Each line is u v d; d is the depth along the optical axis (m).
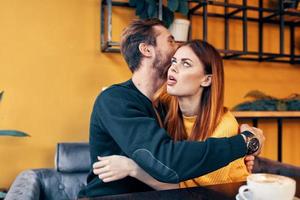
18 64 1.83
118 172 0.75
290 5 2.04
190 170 0.69
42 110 1.88
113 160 0.77
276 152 2.32
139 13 1.80
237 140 0.75
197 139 0.91
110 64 1.98
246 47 2.02
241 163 0.95
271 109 2.05
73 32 1.92
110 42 1.74
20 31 1.83
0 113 1.81
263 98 2.19
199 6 1.98
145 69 0.87
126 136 0.72
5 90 1.82
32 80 1.86
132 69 0.89
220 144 0.72
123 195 0.70
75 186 1.60
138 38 0.87
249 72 2.25
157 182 0.78
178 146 0.70
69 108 1.92
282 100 2.13
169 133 0.95
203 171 0.70
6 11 1.80
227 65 2.20
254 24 2.27
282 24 2.05
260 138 0.80
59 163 1.63
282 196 0.59
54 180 1.59
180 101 0.94
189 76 0.88
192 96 0.91
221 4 1.93
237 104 2.17
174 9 1.77
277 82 2.33
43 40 1.87
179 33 1.83
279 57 2.10
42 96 1.88
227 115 0.96
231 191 0.73
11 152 1.84
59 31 1.89
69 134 1.92
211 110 0.91
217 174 0.90
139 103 0.81
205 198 0.68
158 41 0.87
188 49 0.89
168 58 0.88
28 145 1.86
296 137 2.39
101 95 0.84
